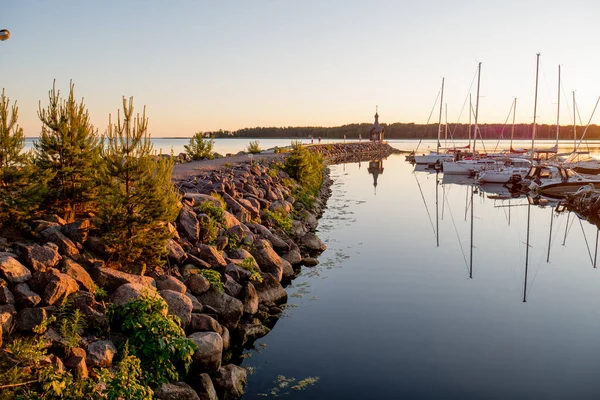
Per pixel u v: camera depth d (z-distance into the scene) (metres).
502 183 50.50
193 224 15.66
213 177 25.56
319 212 32.25
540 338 13.15
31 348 8.18
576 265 20.94
